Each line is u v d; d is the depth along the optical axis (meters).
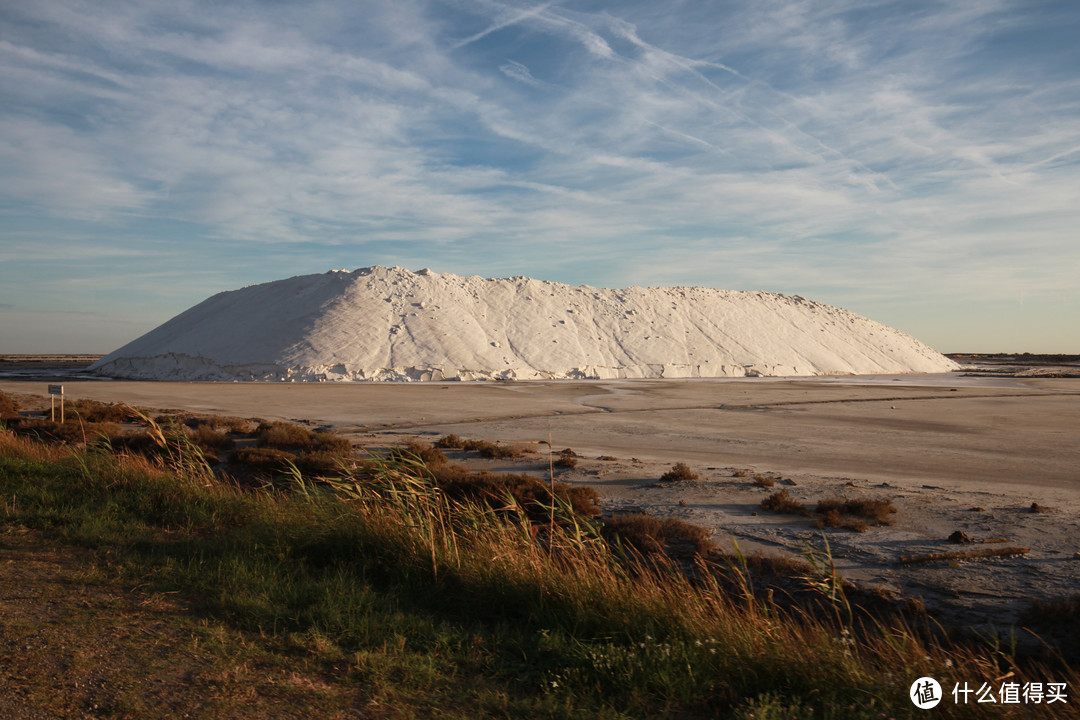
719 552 11.13
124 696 3.71
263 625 5.26
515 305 108.06
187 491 10.04
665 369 98.19
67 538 7.54
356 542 7.80
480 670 4.92
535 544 7.94
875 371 114.50
